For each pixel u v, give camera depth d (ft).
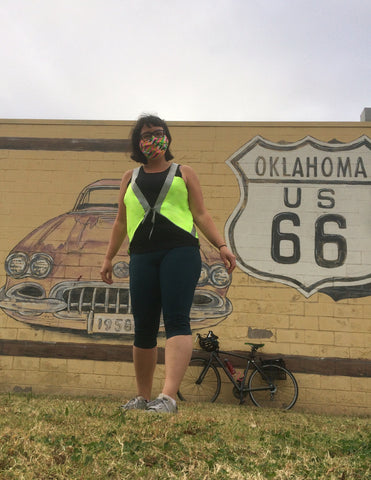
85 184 28.50
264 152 28.30
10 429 7.00
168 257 10.12
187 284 9.98
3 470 5.40
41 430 7.16
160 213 10.27
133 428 7.59
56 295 27.17
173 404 9.53
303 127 28.48
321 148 28.17
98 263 27.45
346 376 25.12
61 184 28.58
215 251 27.09
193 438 7.34
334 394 24.94
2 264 27.71
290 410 23.32
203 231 10.86
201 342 25.25
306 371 25.31
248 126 28.66
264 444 7.40
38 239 27.91
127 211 10.78
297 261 26.73
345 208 27.35
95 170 28.66
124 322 26.58
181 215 10.42
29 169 28.81
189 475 5.65
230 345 25.91
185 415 9.35
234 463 6.21
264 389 24.66
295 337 25.79
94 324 26.66
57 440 6.58
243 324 26.12
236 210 27.61
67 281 27.32
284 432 8.91
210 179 28.09
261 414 16.61
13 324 26.94
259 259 26.86
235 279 26.66
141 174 10.89
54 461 5.90
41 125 29.32
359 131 28.22
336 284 26.30
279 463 6.31
